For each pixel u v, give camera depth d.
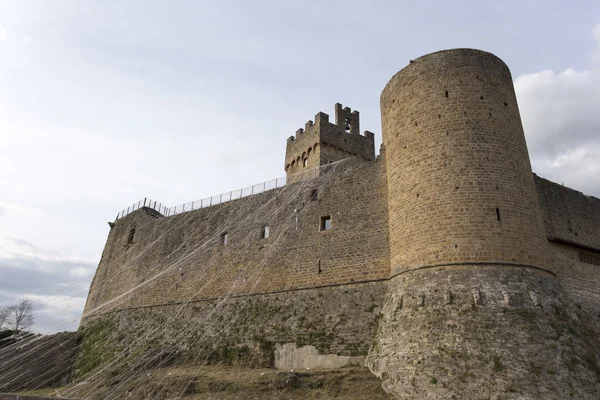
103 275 53.69
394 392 20.23
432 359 19.81
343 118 57.19
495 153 24.23
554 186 30.97
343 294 29.00
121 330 41.81
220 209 42.94
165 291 41.81
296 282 31.94
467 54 26.77
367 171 32.06
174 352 33.53
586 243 30.30
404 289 23.47
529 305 20.61
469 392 18.25
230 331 32.41
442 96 26.00
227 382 24.70
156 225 49.34
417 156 25.53
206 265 39.72
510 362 18.69
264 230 37.03
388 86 29.70
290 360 28.02
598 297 27.72
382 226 29.45
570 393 17.97
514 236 22.58
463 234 22.62
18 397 23.02
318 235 32.59
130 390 27.05
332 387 22.12
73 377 39.56
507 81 26.97
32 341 43.94
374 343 23.78
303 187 36.16
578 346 19.94
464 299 21.06
